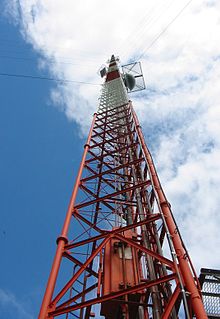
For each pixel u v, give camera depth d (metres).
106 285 15.52
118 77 55.66
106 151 29.30
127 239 16.03
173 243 14.20
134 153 27.41
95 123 35.72
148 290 14.92
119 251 17.25
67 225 18.17
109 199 21.84
